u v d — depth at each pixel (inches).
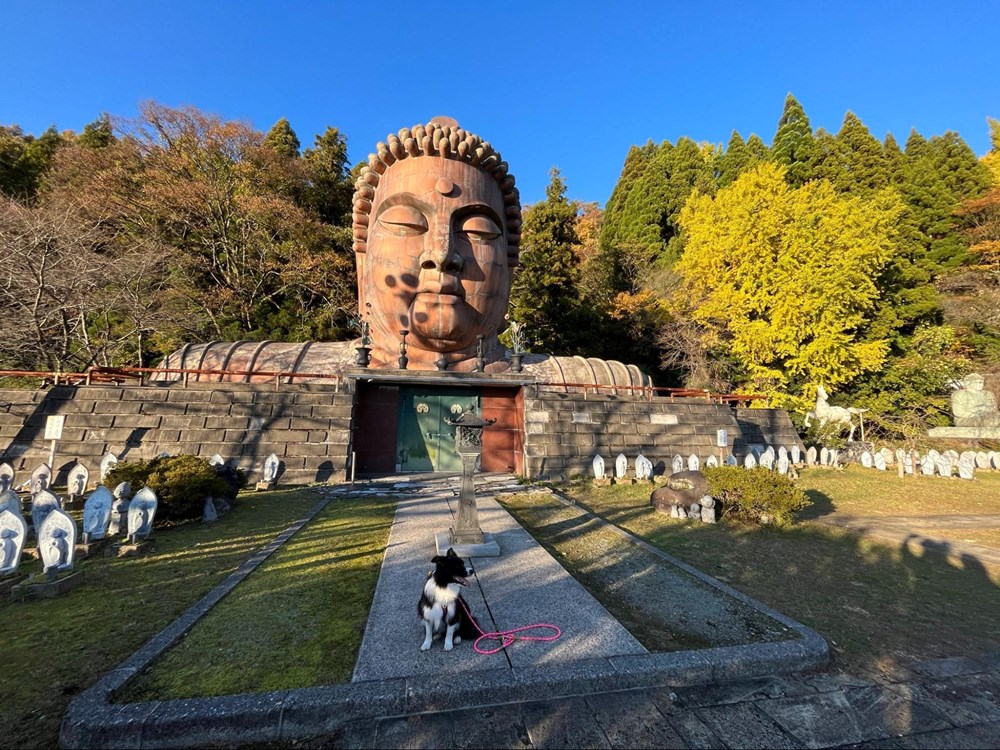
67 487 327.9
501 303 483.5
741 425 564.4
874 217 720.3
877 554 243.3
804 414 725.9
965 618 167.2
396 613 145.3
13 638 133.6
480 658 119.1
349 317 920.9
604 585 180.5
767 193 764.0
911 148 1202.6
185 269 851.4
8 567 172.6
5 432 358.0
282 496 330.3
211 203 854.5
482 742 93.9
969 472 505.0
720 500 304.2
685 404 500.1
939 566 227.8
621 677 113.4
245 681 109.7
